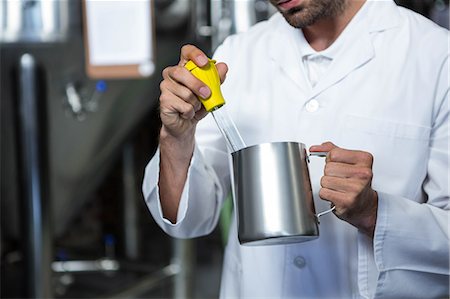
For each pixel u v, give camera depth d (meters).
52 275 2.69
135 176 4.16
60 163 2.87
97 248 3.89
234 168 1.14
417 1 2.79
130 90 2.72
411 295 1.30
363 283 1.30
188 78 1.16
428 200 1.34
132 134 3.00
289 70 1.39
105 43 2.48
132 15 2.48
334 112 1.34
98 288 3.36
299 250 1.37
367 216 1.25
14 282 3.15
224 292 1.49
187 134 1.28
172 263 3.29
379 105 1.33
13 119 2.58
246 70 1.44
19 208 2.63
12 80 2.54
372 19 1.38
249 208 1.10
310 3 1.25
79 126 2.76
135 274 3.53
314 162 1.36
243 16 2.63
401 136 1.32
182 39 2.72
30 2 2.48
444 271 1.29
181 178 1.35
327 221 1.36
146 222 4.34
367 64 1.35
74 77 2.60
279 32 1.44
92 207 4.01
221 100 1.17
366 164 1.17
